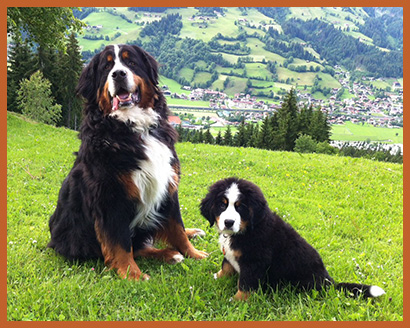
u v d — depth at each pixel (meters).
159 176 1.52
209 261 1.60
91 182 1.46
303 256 1.33
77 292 1.32
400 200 2.54
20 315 1.20
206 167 3.24
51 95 13.23
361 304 1.26
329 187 2.79
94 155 1.45
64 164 3.20
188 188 2.57
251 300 1.29
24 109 11.29
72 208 1.56
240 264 1.34
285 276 1.35
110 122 1.48
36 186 2.60
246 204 1.32
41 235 1.83
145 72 1.57
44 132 5.30
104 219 1.47
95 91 1.54
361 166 3.50
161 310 1.25
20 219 2.02
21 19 7.14
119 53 1.50
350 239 1.92
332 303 1.24
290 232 1.38
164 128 1.63
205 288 1.39
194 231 1.90
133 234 1.60
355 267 1.56
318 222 2.10
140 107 1.54
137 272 1.47
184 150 3.99
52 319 1.20
